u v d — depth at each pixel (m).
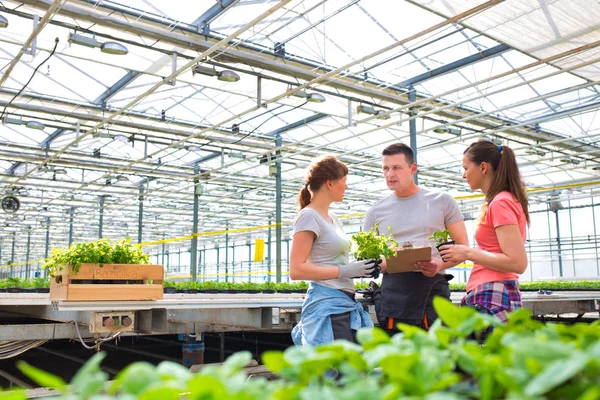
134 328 4.32
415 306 2.68
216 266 39.84
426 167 17.02
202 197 24.25
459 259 2.45
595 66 9.04
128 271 4.11
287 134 14.60
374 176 19.19
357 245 2.61
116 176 18.09
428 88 11.14
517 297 2.46
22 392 0.65
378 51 8.04
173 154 16.58
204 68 8.83
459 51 9.53
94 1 7.45
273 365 0.76
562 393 0.68
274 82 10.25
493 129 13.36
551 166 18.62
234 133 13.63
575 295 6.84
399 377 0.67
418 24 8.48
